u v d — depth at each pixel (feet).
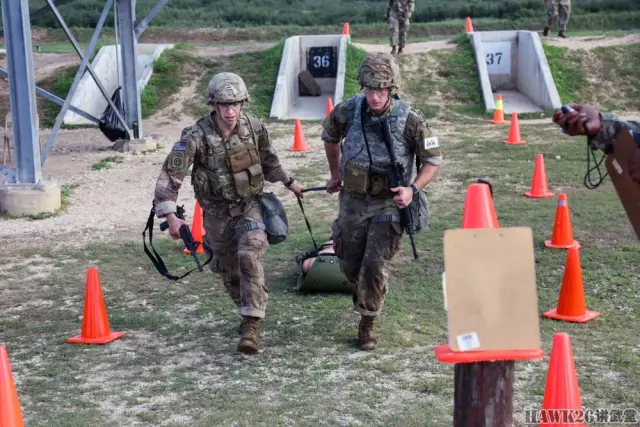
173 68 123.95
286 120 109.50
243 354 34.63
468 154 81.87
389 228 33.24
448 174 72.23
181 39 175.83
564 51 127.24
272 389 31.01
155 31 176.65
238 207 34.22
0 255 51.70
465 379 18.20
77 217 62.03
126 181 75.20
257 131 34.12
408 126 32.65
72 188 72.18
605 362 32.81
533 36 124.26
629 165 16.19
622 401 29.22
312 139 95.20
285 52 122.21
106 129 90.79
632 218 16.29
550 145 85.46
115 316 39.75
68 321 39.70
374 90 31.96
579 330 36.50
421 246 50.06
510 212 58.03
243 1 217.15
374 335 35.09
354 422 27.89
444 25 183.52
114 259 49.93
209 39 176.96
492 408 18.10
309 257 42.80
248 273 33.76
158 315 39.88
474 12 197.67
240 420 28.22
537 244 49.62
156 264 34.71
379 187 32.91
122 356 34.99
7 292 44.45
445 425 27.40
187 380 32.09
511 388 18.12
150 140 91.40
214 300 42.09
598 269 45.06
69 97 68.90
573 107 17.37
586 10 188.55
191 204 64.39
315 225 56.49
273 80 120.26
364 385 31.12
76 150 91.91
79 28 176.14
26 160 63.82
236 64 125.59
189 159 33.42
